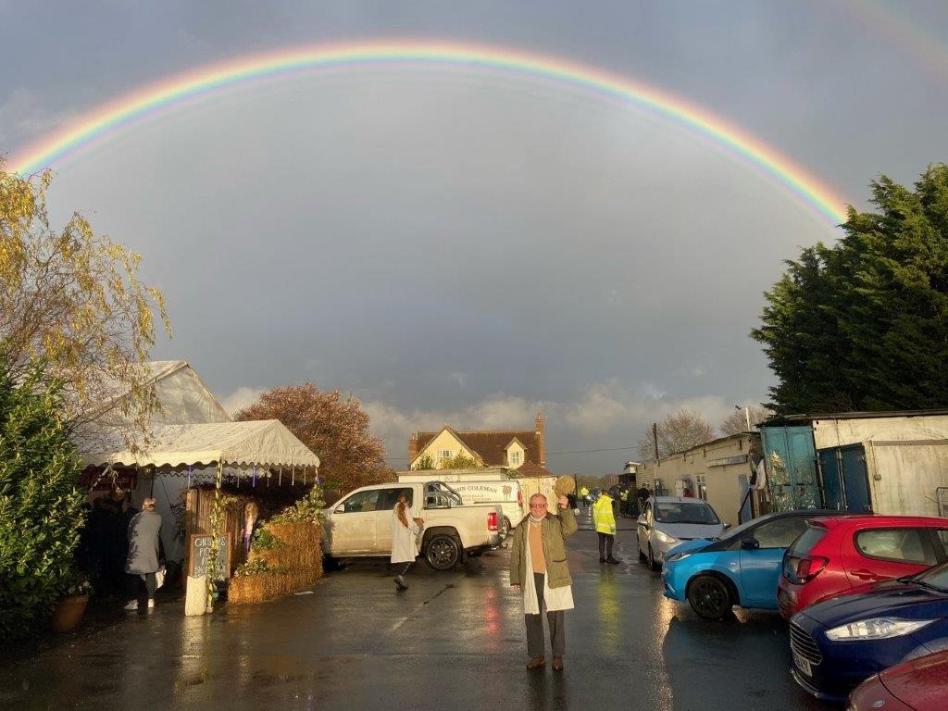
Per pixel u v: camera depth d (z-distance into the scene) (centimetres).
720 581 989
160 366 1686
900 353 2009
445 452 5981
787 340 2692
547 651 822
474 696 643
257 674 734
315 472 1596
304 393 3366
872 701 400
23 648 866
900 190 2175
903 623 550
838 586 744
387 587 1402
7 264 1028
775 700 625
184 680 714
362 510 1753
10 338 1045
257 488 1569
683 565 1015
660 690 657
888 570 736
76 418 1127
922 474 1525
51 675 739
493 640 882
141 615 1089
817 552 768
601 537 1808
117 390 1192
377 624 999
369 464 3334
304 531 1432
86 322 1099
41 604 913
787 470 1841
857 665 549
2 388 961
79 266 1112
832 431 1834
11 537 856
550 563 730
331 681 703
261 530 1310
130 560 1124
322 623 1011
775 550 983
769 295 2823
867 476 1545
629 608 1107
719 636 892
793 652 634
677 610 1084
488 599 1226
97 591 1264
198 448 1200
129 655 825
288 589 1314
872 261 2162
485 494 2253
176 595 1300
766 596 966
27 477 900
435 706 616
